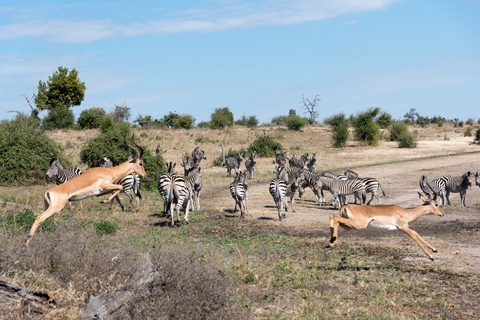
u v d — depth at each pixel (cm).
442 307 654
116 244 873
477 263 909
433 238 1189
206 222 1451
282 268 873
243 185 1589
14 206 1402
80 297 582
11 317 500
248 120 9000
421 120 9306
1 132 2225
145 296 550
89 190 899
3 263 619
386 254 1015
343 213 866
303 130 6475
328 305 659
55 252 684
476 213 1630
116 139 2419
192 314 541
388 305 663
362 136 4997
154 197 2033
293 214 1675
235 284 710
